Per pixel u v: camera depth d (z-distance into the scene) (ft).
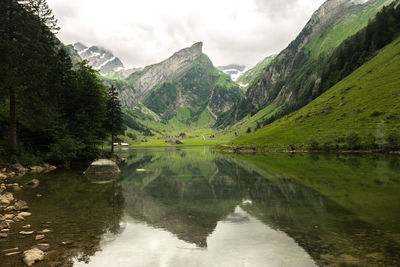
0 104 135.13
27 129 139.03
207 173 121.39
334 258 26.27
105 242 31.78
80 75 195.42
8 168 101.30
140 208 51.42
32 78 109.50
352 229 36.11
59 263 25.17
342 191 66.85
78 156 164.14
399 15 547.49
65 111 170.71
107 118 220.43
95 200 58.03
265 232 36.04
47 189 70.28
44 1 131.13
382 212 45.39
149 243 31.81
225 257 27.37
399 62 389.39
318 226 38.11
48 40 132.98
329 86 581.94
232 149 407.44
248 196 64.95
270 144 366.84
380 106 318.86
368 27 602.44
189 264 25.62
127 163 188.44
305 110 478.18
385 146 234.17
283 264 25.16
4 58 95.96
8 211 44.86
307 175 102.17
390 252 27.45
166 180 97.71
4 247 28.91
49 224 38.73
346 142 272.31
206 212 48.91
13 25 107.04
